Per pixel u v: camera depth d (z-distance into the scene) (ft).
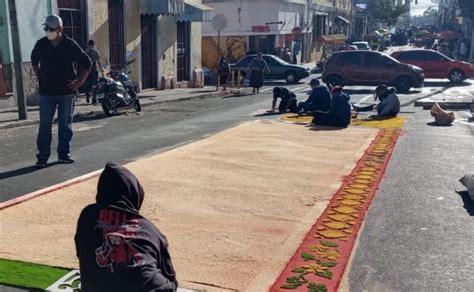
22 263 13.98
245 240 15.97
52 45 24.03
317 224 17.51
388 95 45.85
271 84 88.89
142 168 24.59
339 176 23.95
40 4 49.08
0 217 17.60
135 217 8.88
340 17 188.65
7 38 45.91
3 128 37.11
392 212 19.15
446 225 17.90
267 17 115.34
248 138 33.24
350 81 76.07
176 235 16.24
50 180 22.70
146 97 61.31
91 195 20.20
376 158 28.04
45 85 24.44
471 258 15.20
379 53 75.66
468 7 145.38
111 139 33.63
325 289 12.90
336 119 38.99
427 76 87.15
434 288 13.30
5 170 24.36
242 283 13.12
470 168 26.45
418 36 274.57
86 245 8.64
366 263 14.67
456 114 48.75
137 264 8.43
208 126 39.73
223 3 113.50
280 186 22.03
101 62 58.49
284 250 15.25
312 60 158.10
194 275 13.50
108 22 59.62
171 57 74.38
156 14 67.36
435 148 31.60
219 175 23.62
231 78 87.45
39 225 16.94
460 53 146.20
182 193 20.71
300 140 32.91
